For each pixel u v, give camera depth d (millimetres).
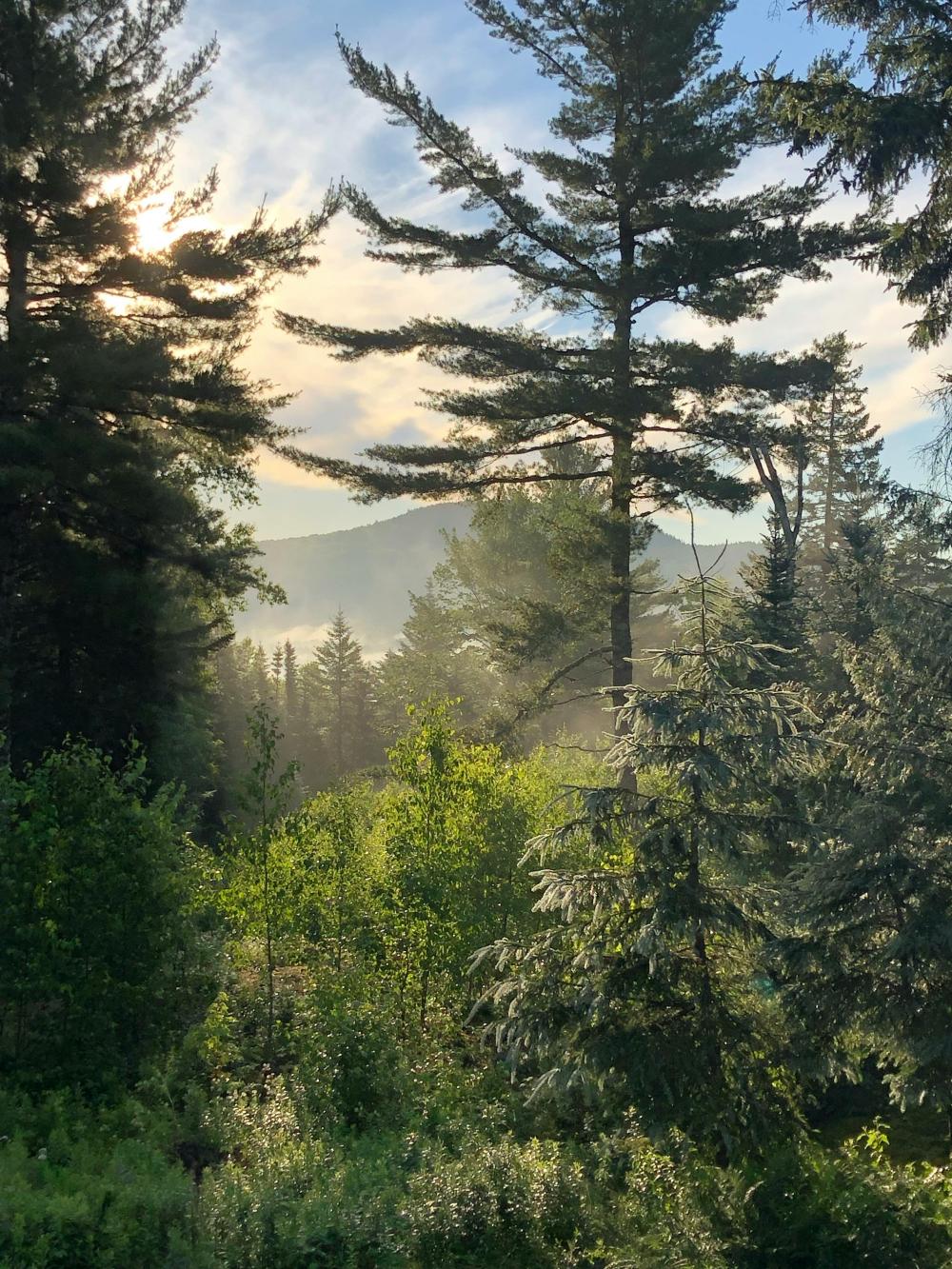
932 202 12219
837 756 12539
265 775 12953
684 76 21766
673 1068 9328
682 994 9820
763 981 10398
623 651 22609
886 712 12336
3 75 18234
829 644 20594
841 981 10555
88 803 11062
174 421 20984
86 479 18703
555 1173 9109
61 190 18109
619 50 21094
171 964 11055
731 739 9883
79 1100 9797
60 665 21438
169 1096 9750
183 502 19469
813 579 34031
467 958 13828
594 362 21000
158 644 20516
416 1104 11250
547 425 22688
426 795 14516
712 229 20766
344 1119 10445
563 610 24078
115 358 18234
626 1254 8188
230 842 13305
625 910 9859
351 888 13828
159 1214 7082
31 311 19969
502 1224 8391
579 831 10039
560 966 9969
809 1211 8555
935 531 12070
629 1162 9938
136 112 20719
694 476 20969
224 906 12656
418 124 21172
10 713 20688
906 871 10719
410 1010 14258
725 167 21141
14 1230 6277
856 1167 9453
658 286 21094
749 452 23016
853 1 11469
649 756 9938
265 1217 7406
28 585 20297
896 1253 8281
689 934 9328
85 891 10633
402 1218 7965
